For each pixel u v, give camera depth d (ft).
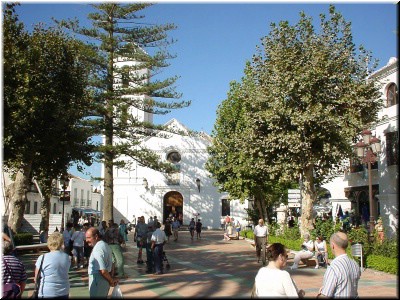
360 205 93.09
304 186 67.72
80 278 42.50
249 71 71.92
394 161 75.97
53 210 160.66
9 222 57.21
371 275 43.70
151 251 46.78
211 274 44.68
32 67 51.08
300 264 53.16
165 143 148.66
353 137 62.34
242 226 140.26
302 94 61.21
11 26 50.34
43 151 55.26
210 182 146.51
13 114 46.21
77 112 58.95
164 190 146.10
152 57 87.61
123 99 87.51
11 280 21.59
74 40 62.80
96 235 23.61
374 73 79.82
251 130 66.39
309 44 63.41
